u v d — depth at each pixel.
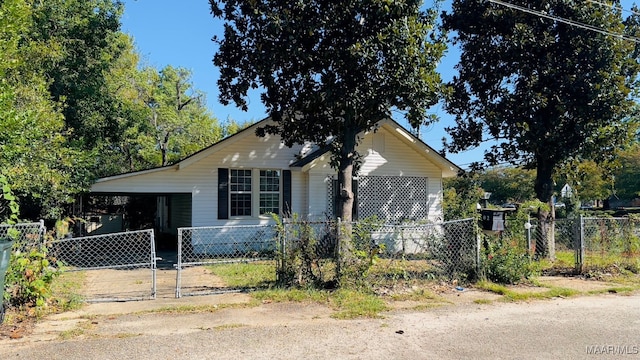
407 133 16.77
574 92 12.52
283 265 8.30
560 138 12.74
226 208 15.32
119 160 26.97
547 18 12.62
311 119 12.46
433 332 5.83
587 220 10.65
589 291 8.43
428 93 10.84
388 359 4.84
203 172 15.13
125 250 16.95
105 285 9.45
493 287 8.38
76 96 17.05
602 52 12.27
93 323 6.15
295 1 10.55
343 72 10.82
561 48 12.86
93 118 17.38
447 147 14.96
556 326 6.13
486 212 10.38
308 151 16.61
